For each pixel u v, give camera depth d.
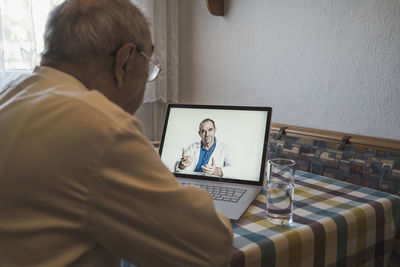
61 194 0.47
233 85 2.19
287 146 1.65
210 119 1.19
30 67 2.02
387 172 1.26
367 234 0.92
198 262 0.54
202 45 2.39
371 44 1.45
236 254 0.67
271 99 1.95
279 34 1.85
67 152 0.47
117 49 0.57
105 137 0.48
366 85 1.49
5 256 0.48
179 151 1.20
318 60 1.67
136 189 0.49
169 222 0.51
